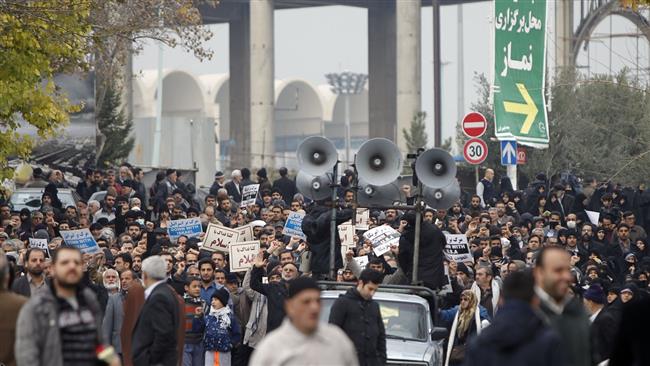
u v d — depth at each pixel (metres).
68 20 38.22
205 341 30.47
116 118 79.12
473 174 67.19
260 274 30.89
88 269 31.94
